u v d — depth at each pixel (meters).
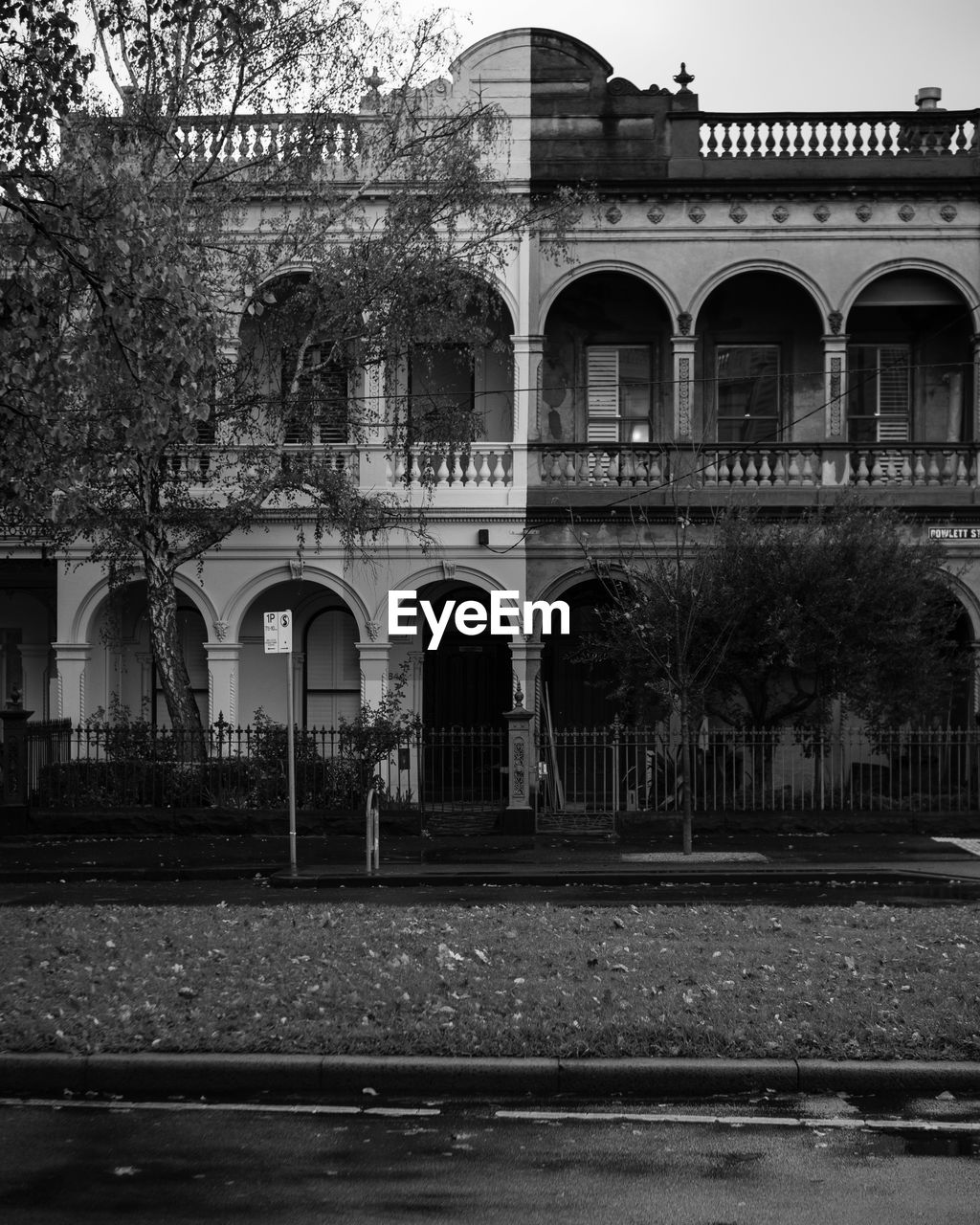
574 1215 6.09
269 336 22.73
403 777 24.39
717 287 25.38
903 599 21.16
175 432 17.06
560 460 24.78
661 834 20.64
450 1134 7.17
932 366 26.41
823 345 25.69
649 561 23.03
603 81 25.14
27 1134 7.18
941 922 11.80
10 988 9.34
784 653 21.02
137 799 21.69
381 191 24.27
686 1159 6.79
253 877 17.66
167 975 9.65
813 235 25.00
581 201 22.97
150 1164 6.74
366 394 24.70
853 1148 6.94
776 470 24.80
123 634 26.70
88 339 13.87
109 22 18.67
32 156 14.01
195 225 19.94
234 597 24.72
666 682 20.41
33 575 27.06
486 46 25.16
